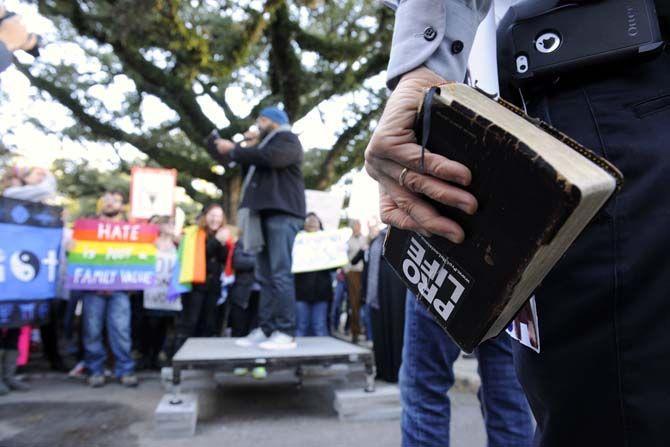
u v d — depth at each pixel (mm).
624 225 752
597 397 766
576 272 782
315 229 6770
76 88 12211
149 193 8047
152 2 8422
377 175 860
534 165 620
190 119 12312
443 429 1912
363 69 12297
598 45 822
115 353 5207
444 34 919
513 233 667
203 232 5973
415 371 1941
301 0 9492
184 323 5988
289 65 11703
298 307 6621
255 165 3723
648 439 712
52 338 5973
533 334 832
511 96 978
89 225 5078
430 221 785
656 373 713
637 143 767
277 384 5223
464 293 768
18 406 4309
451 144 742
